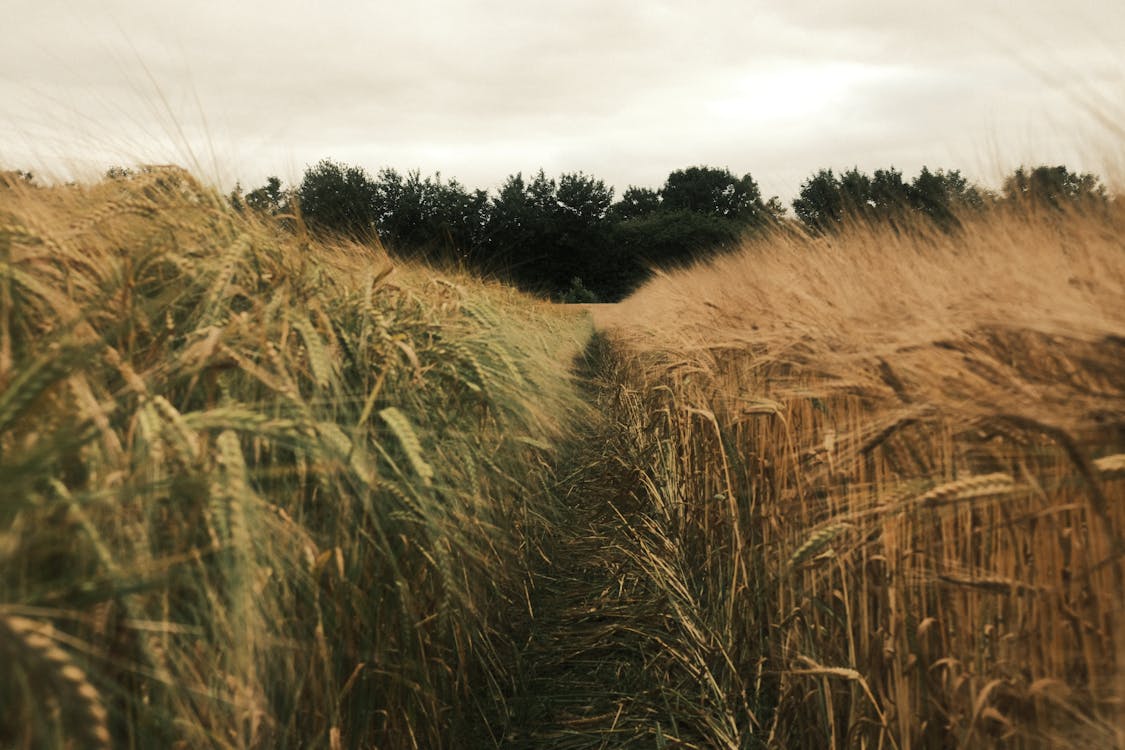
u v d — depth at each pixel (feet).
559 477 20.80
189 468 4.74
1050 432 4.33
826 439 7.32
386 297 10.77
